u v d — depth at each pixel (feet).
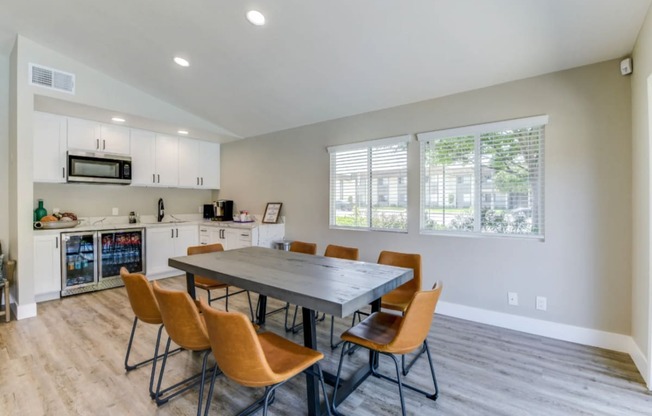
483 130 10.01
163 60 10.87
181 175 17.10
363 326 6.53
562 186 8.82
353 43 8.76
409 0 7.07
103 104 12.19
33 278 10.83
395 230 12.05
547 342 8.78
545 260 9.10
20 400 6.31
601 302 8.39
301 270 7.25
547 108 9.02
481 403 6.27
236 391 6.72
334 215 13.88
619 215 8.12
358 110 12.68
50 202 13.87
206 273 7.38
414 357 8.07
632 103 7.84
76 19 9.38
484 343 8.77
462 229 10.62
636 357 7.48
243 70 10.84
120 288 14.16
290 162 15.35
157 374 7.30
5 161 12.25
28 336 9.20
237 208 18.04
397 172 12.01
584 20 7.07
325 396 5.61
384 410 6.11
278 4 7.72
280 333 9.71
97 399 6.36
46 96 11.00
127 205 16.33
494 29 7.62
